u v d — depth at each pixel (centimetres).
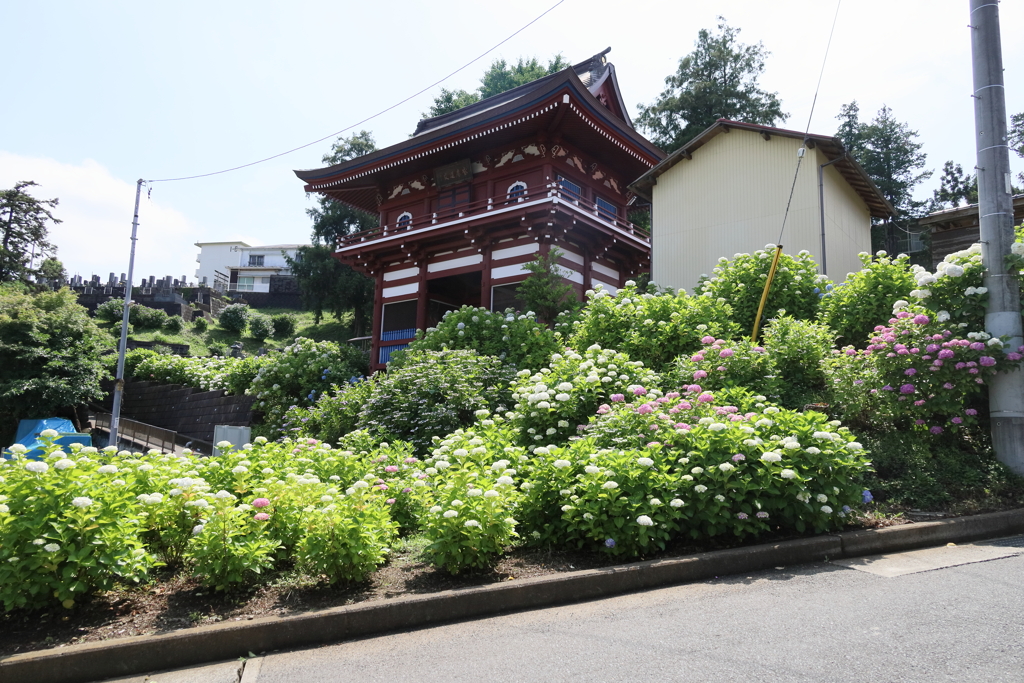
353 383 1477
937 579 472
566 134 1903
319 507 508
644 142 2002
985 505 671
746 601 437
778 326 932
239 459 632
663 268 1769
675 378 866
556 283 1599
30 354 2136
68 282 5088
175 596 453
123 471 511
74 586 395
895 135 3228
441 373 1115
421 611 436
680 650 352
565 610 447
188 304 4562
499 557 530
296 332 4812
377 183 2286
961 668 311
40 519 397
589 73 2288
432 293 2161
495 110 1802
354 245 2167
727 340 923
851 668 316
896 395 774
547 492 568
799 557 542
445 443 684
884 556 558
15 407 2094
